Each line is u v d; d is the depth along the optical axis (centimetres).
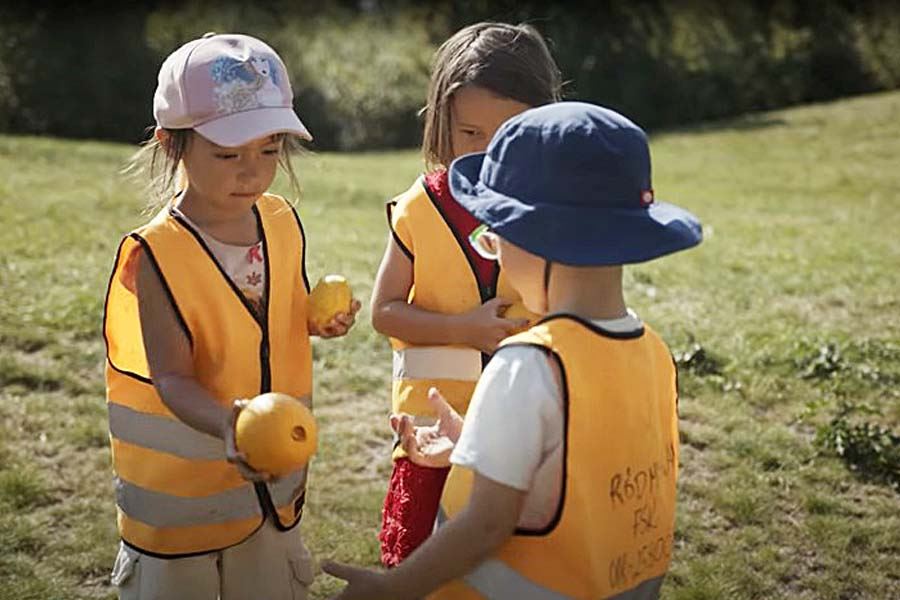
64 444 792
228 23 2939
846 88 3603
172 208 434
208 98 410
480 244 376
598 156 329
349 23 3238
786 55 3550
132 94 2734
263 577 458
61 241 1317
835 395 923
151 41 2806
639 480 340
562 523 328
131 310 434
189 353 423
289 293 448
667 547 360
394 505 452
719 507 735
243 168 417
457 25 3422
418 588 328
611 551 335
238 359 430
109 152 2080
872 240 1577
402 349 465
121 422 442
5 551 653
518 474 322
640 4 3475
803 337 1038
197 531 438
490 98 443
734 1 3612
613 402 330
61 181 1727
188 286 421
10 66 2688
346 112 2812
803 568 671
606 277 338
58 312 1029
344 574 336
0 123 2661
